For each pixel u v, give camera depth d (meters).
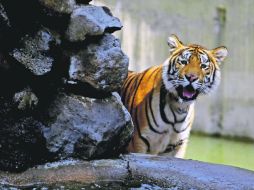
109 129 6.63
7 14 6.08
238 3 15.15
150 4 16.09
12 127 6.20
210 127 15.53
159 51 16.09
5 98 6.22
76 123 6.51
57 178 6.25
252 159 13.70
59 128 6.45
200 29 15.68
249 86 15.00
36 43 6.28
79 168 6.41
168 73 9.25
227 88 15.27
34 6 6.23
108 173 6.44
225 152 14.16
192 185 6.18
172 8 15.92
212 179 6.23
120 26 6.75
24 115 6.30
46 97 6.45
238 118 15.16
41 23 6.34
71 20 6.46
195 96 9.26
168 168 6.48
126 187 6.23
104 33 6.70
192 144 14.77
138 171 6.51
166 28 16.00
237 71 15.16
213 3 15.49
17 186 6.04
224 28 15.35
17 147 6.18
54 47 6.39
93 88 6.61
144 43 16.19
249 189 6.03
